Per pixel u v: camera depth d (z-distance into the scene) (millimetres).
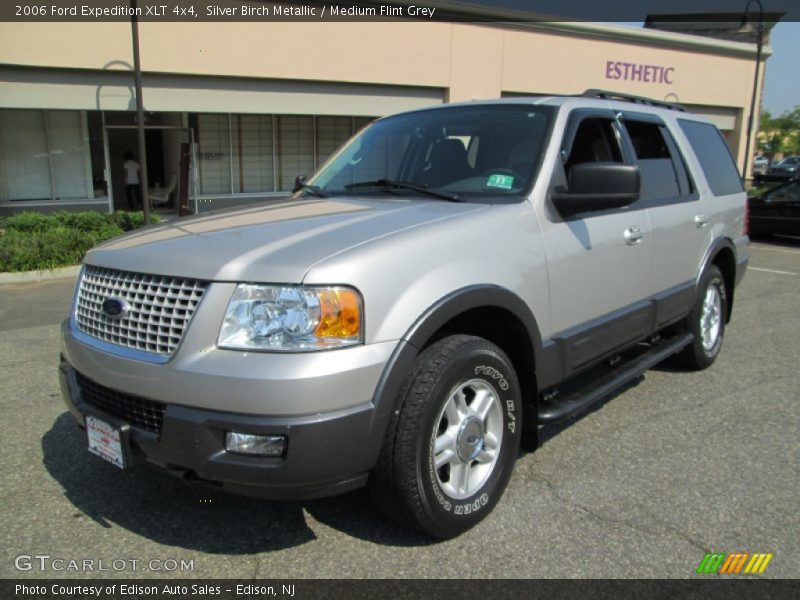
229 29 14695
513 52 19453
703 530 3008
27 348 6004
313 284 2455
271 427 2385
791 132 59656
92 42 13375
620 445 3902
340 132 18656
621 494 3328
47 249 9820
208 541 2953
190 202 16906
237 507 3234
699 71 24875
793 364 5512
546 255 3311
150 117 16156
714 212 5113
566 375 3549
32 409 4504
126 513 3188
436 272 2770
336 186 4020
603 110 4074
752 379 5121
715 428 4160
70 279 9688
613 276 3854
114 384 2717
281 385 2375
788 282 9336
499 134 3713
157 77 14273
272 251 2625
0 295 8523
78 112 15453
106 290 2896
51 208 15375
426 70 17766
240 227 3025
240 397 2400
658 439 3990
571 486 3408
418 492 2701
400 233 2801
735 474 3543
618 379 3980
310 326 2438
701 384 5000
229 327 2479
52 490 3404
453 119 4016
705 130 5504
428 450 2717
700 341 5121
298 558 2816
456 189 3547
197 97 14773
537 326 3260
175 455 2523
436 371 2719
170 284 2643
